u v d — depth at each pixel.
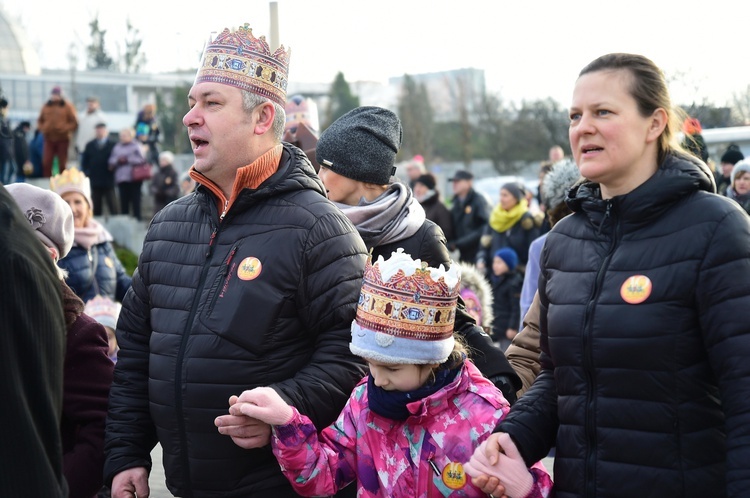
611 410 2.59
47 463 2.04
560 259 2.81
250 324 3.02
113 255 6.39
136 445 3.34
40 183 19.69
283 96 3.30
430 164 52.06
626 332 2.55
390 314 2.87
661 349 2.50
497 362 3.56
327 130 3.90
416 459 2.94
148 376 3.43
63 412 3.34
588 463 2.63
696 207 2.54
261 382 3.04
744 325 2.41
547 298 2.89
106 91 50.19
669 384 2.50
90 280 6.04
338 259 3.12
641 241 2.60
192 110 3.21
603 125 2.62
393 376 2.90
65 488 2.15
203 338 3.06
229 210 3.17
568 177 4.43
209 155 3.18
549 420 2.87
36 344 2.06
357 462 3.04
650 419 2.52
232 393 3.02
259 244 3.09
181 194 17.95
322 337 3.13
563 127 44.47
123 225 18.48
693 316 2.50
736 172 7.88
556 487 2.76
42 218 3.69
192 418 3.06
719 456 2.52
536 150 45.72
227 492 3.07
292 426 2.82
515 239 9.78
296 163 3.27
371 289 2.92
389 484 2.96
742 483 2.33
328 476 2.95
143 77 50.94
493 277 9.29
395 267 2.89
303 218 3.11
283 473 3.00
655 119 2.64
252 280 3.05
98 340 3.42
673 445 2.51
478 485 2.77
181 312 3.15
